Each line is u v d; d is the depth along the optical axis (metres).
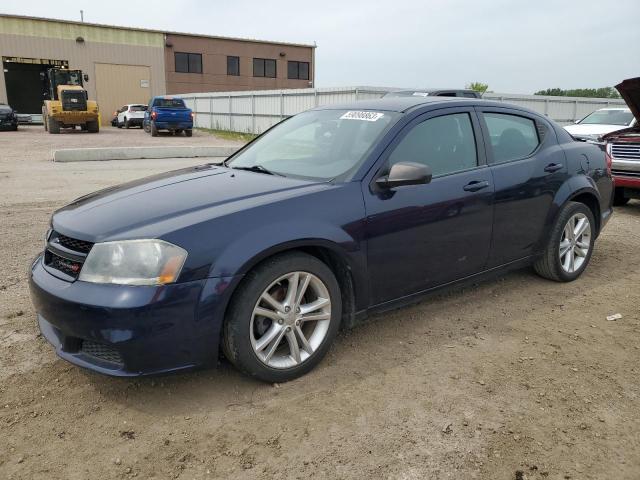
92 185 10.04
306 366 3.23
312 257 3.17
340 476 2.43
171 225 2.86
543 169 4.50
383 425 2.79
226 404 2.96
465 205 3.87
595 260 5.71
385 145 3.57
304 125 4.29
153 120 26.59
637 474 2.46
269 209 3.06
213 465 2.49
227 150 17.02
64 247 3.05
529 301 4.49
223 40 46.28
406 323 4.03
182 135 28.67
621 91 7.70
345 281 3.40
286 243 3.00
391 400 3.01
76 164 13.74
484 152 4.14
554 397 3.07
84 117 28.47
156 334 2.72
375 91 23.33
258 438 2.68
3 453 2.55
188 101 39.50
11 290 4.51
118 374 2.76
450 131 3.98
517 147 4.45
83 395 3.03
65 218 3.23
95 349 2.89
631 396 3.09
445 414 2.89
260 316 3.05
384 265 3.50
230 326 2.94
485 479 2.42
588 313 4.26
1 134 27.03
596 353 3.60
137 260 2.74
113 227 2.91
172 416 2.85
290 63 50.22
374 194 3.42
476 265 4.12
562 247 4.85
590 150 5.12
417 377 3.26
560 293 4.69
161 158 15.88
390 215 3.46
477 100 4.31
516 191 4.25
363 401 3.00
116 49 42.12
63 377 3.21
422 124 3.81
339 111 4.23
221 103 34.69
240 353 2.96
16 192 9.15
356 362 3.44
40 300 2.95
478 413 2.90
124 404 2.95
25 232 6.38
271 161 3.99
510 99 27.56
